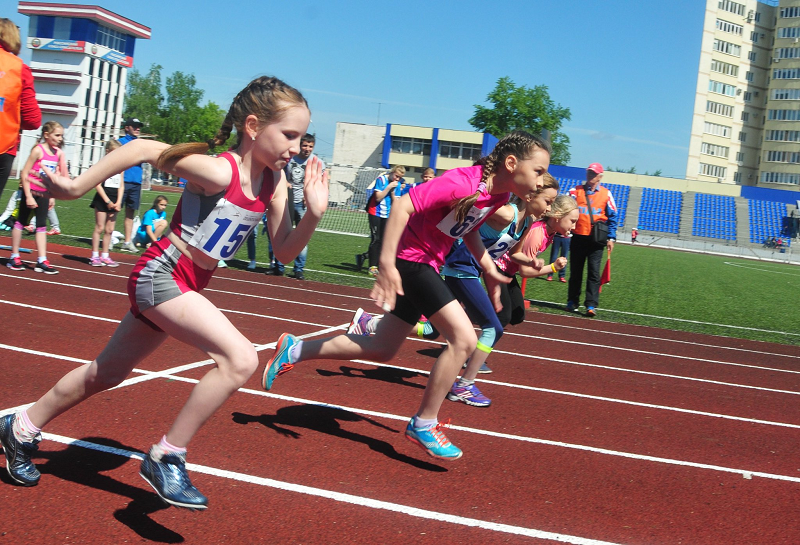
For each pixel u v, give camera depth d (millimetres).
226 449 3611
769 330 10898
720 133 93062
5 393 4109
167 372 4965
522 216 5070
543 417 4867
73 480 3096
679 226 60938
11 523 2664
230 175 2568
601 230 10406
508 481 3594
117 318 6668
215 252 2666
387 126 70188
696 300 14516
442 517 3090
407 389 5250
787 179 91938
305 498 3145
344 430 4141
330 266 13719
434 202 3449
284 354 4090
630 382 6312
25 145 32750
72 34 66250
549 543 2941
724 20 90688
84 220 17047
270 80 2578
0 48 5527
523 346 7629
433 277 3623
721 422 5203
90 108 68375
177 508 2787
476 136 69125
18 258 8984
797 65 90438
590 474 3812
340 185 31000
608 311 11398
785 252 54250
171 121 93250
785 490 3842
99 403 4117
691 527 3230
